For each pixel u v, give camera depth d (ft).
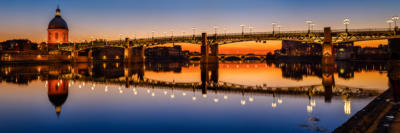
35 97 114.93
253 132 57.41
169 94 118.93
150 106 88.99
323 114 70.08
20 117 77.05
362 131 49.06
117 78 221.87
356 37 346.74
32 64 540.93
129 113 78.79
